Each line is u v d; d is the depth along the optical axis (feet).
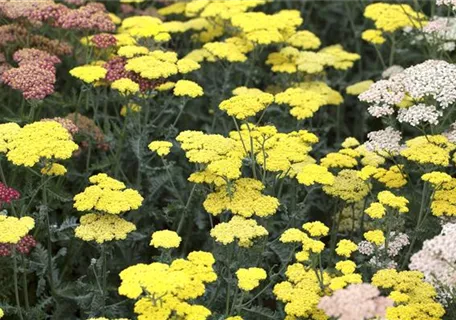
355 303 4.24
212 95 6.06
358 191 5.16
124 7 6.62
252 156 5.06
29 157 4.83
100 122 6.16
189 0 6.70
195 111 6.12
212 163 4.93
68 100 5.84
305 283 4.63
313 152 5.99
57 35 6.33
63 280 5.34
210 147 5.05
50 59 5.65
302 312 4.50
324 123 6.27
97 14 5.84
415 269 4.47
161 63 5.51
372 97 5.29
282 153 5.11
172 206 5.25
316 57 6.04
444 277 4.47
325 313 4.36
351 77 6.72
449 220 5.06
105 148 5.60
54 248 5.41
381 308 4.24
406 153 5.06
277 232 5.36
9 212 5.28
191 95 5.38
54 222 5.41
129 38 6.02
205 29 6.60
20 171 5.39
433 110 5.16
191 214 5.49
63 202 5.49
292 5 7.00
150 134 5.84
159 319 4.27
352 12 6.64
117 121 6.17
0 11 5.95
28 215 5.14
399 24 6.08
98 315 4.92
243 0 6.22
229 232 4.71
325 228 4.76
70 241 5.30
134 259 5.38
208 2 6.29
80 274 5.40
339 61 6.17
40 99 5.36
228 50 5.91
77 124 5.57
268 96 5.09
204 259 4.52
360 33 6.64
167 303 4.34
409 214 5.34
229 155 5.04
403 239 4.98
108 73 5.53
